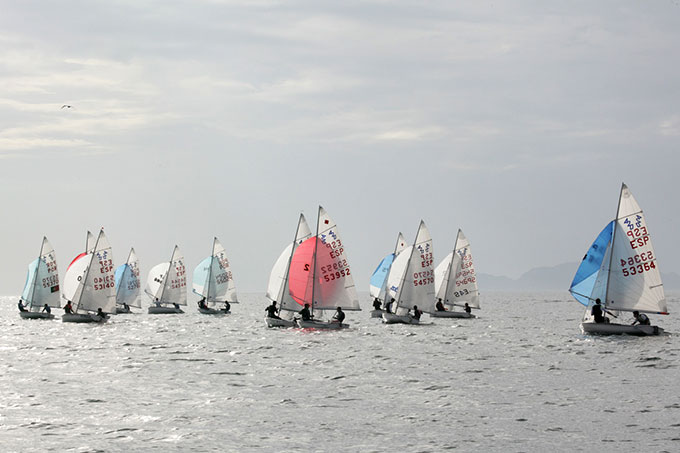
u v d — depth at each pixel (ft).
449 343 266.36
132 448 117.80
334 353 236.02
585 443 119.85
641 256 249.96
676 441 120.06
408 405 150.10
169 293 484.74
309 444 120.37
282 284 319.47
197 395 160.97
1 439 122.72
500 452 115.34
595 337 270.87
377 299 426.51
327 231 294.25
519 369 198.29
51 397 158.10
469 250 410.93
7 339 286.87
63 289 371.35
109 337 297.33
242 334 306.76
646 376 183.42
